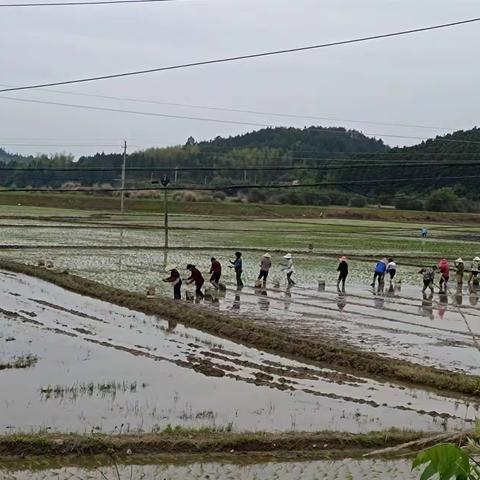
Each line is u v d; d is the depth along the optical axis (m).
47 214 96.69
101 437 13.19
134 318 27.84
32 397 16.27
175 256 51.88
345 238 76.75
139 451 13.02
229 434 13.81
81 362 20.03
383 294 36.81
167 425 14.53
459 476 3.83
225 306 30.44
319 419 15.62
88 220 87.06
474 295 38.47
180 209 117.44
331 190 136.00
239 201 132.12
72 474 11.95
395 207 129.38
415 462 3.98
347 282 41.38
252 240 69.31
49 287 35.41
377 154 85.94
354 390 18.34
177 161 161.50
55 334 23.91
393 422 15.67
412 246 70.06
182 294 33.84
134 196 131.12
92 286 34.12
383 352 22.56
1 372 18.47
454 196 124.88
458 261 41.75
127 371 19.22
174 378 18.70
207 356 21.56
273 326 25.91
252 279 40.69
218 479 12.02
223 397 17.05
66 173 165.88
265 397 17.27
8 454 12.58
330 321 27.84
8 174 174.88
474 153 86.44
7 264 41.97
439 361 21.72
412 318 29.64
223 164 156.88
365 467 12.90
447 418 16.14
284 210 120.75
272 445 13.61
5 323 25.45
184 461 12.80
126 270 42.59
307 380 19.16
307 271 45.94
